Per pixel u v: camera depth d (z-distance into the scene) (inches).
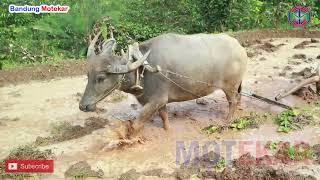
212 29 604.4
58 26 498.3
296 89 334.6
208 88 287.4
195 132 297.6
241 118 309.6
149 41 281.1
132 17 587.2
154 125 310.8
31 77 435.5
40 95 386.6
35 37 508.1
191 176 242.5
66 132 302.7
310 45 546.6
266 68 446.6
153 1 608.1
